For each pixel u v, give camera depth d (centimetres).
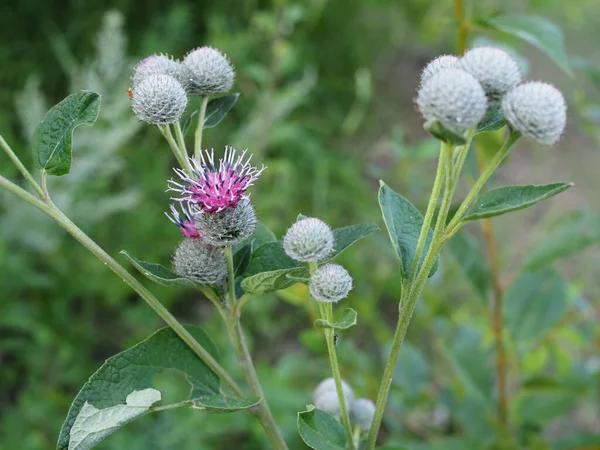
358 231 33
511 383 65
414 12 127
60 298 80
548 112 29
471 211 30
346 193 98
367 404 38
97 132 81
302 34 113
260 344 83
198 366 34
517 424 58
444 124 27
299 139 99
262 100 85
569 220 52
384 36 130
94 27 107
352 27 126
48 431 67
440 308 64
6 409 72
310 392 68
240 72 95
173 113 33
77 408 31
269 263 34
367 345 80
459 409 58
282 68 86
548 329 56
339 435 33
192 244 32
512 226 93
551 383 54
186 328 34
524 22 49
